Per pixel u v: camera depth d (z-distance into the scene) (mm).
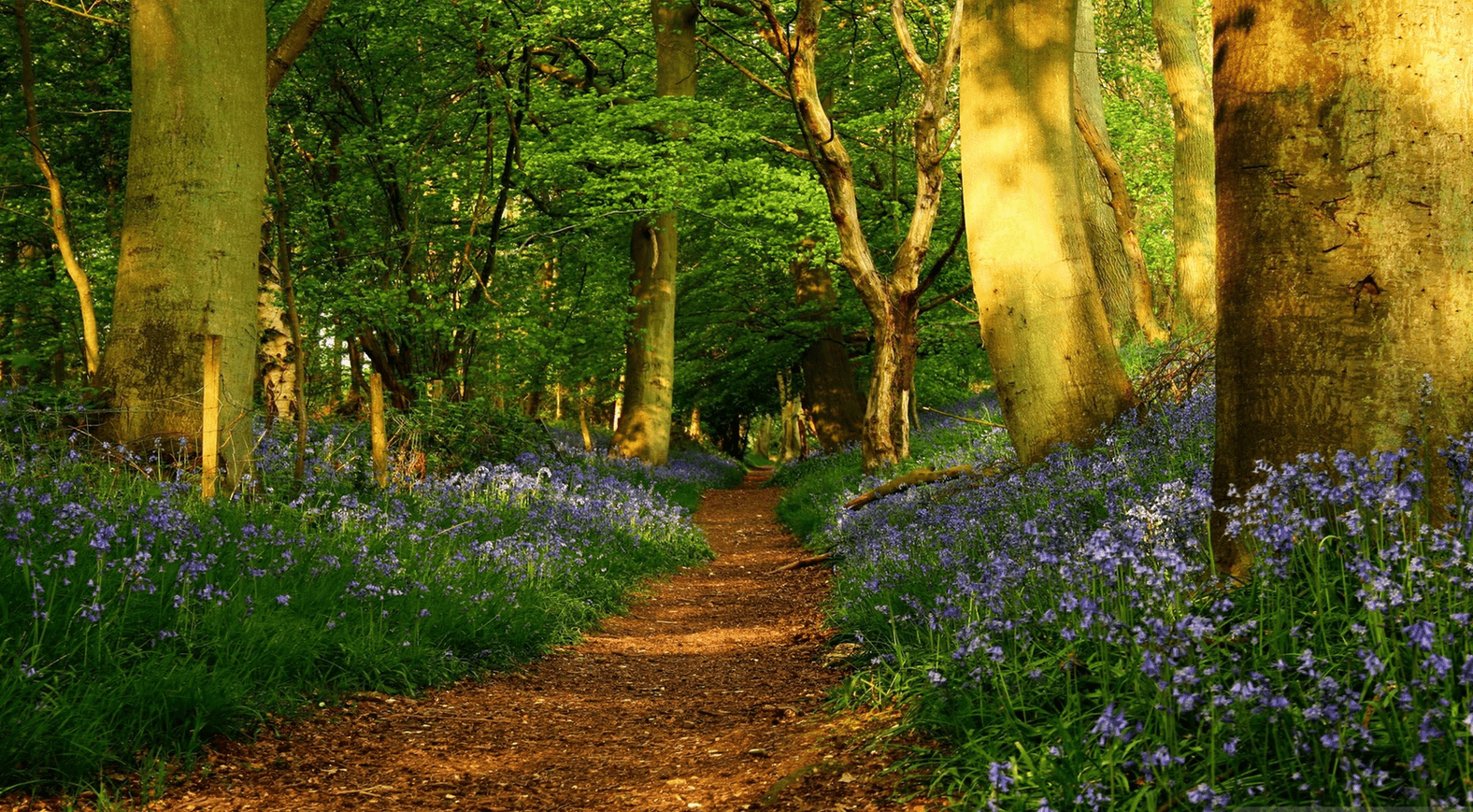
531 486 11523
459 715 5629
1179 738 3064
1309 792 2607
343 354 19047
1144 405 9086
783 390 40625
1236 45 4227
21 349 17297
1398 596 2832
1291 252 4043
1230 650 3426
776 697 5980
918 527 7793
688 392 37250
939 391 31078
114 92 14234
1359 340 3914
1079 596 3926
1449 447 3770
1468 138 3830
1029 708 3596
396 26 15711
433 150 17297
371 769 4531
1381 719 2756
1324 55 3945
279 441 10797
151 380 8758
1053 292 9023
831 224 21109
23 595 4594
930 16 16609
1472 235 3848
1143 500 5625
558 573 9172
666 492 22234
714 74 26469
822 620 8648
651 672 7230
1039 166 9031
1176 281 16047
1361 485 3531
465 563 7945
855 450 25844
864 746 4242
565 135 18438
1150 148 25000
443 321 15648
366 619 6258
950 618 4883
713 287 29766
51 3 11930
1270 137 4086
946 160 23953
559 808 4066
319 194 16016
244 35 9242
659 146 19594
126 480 7383
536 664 7215
